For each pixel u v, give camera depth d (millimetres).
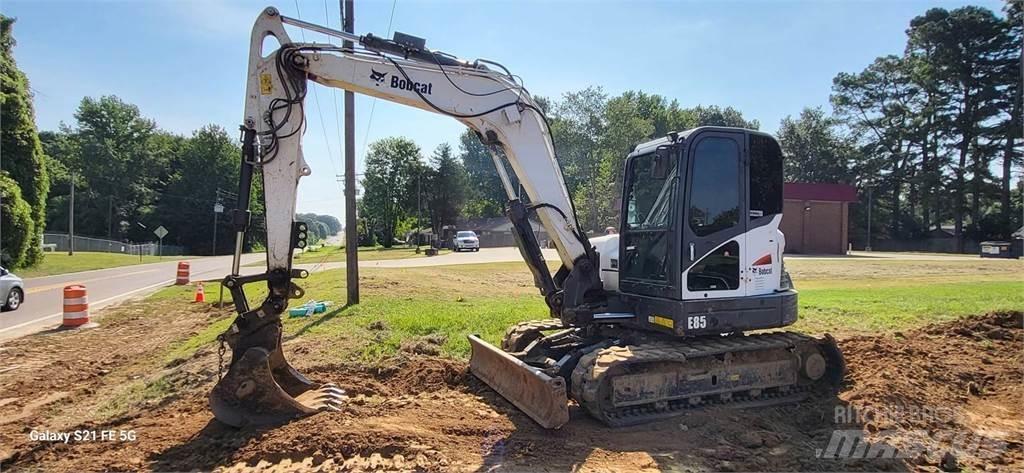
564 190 6641
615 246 7109
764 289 6574
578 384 5734
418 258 38312
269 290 5965
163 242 82625
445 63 6312
